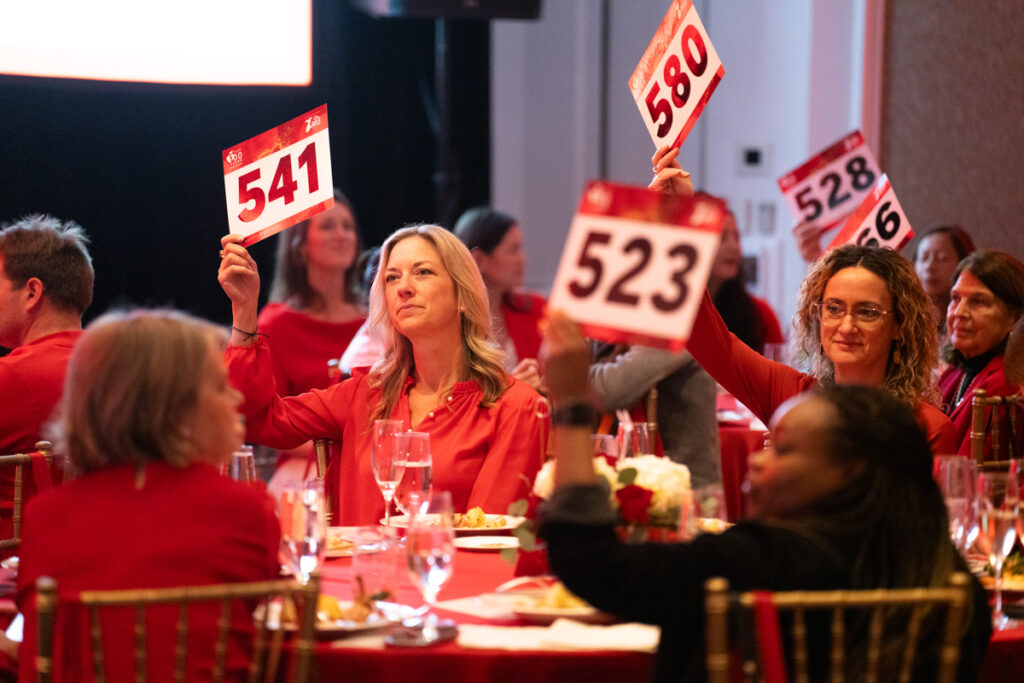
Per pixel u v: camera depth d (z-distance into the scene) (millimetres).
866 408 2893
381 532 3984
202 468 3264
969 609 2924
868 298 4660
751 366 4961
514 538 4414
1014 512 3615
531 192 14281
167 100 11836
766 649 2619
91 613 2840
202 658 3080
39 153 11445
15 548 4773
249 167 5309
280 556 3482
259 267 12328
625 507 3326
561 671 3105
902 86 10547
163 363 3180
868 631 2811
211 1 9703
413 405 5289
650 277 3051
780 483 2902
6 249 5637
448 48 13898
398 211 14320
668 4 13805
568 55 14070
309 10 10070
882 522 2844
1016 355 5422
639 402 6867
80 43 9375
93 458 3219
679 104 4902
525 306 8773
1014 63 9367
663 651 2930
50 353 5398
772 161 13172
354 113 14039
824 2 12008
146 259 12031
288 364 8422
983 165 9672
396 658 3102
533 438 5055
